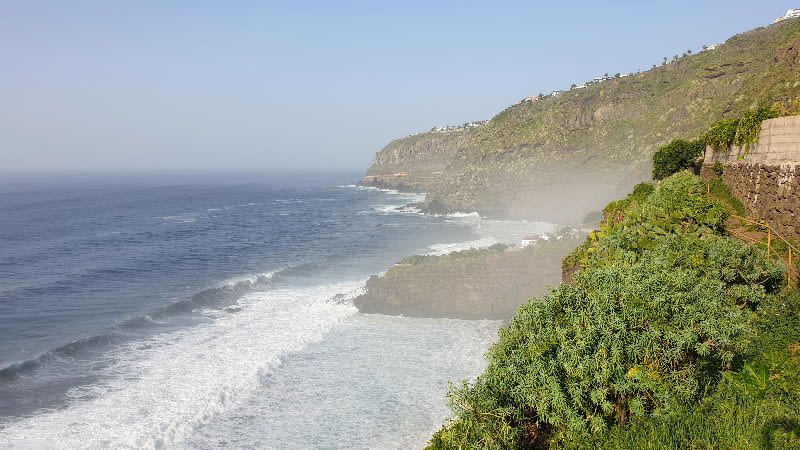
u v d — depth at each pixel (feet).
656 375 32.91
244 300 138.31
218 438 71.67
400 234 261.44
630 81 516.32
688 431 30.66
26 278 171.01
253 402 81.35
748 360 37.09
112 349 102.53
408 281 133.49
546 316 36.50
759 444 28.55
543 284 129.18
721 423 30.78
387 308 128.36
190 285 160.45
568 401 33.50
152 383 86.94
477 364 95.20
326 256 204.13
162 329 114.83
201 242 245.65
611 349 33.35
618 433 31.94
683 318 34.24
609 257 57.67
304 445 70.13
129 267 187.73
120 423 74.23
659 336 33.68
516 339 37.17
